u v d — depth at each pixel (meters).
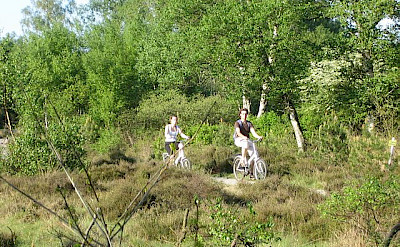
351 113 18.78
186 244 5.76
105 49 36.88
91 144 19.33
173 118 13.20
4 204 8.63
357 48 18.84
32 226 7.29
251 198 9.48
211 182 10.30
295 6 17.72
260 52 17.19
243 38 17.75
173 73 30.50
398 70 18.39
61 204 8.59
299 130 18.27
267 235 4.70
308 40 18.75
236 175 12.84
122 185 9.20
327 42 18.92
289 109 18.30
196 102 31.11
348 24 18.88
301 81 18.84
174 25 31.80
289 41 17.39
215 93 38.03
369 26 18.23
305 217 7.71
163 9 32.03
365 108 17.92
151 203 8.49
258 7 17.95
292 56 17.53
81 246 2.39
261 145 18.14
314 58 18.56
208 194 9.09
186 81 35.69
